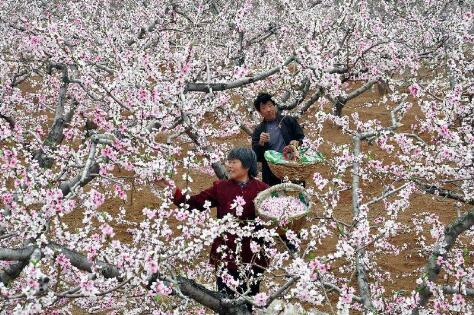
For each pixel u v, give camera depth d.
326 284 3.44
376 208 7.69
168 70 4.51
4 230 3.21
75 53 4.21
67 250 2.80
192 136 4.44
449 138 3.86
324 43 6.07
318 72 4.64
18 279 3.98
